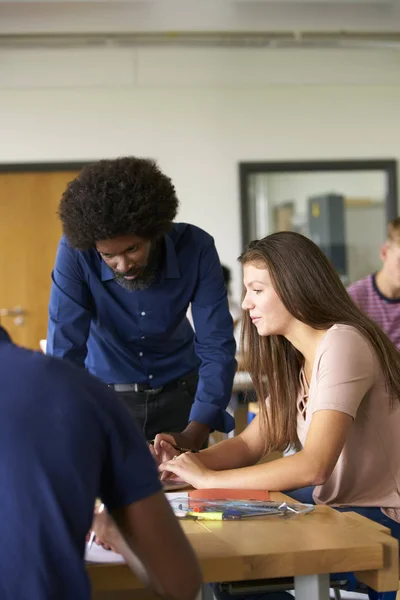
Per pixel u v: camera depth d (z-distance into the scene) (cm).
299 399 191
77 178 195
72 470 92
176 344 243
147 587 109
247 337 197
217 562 117
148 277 221
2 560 91
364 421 173
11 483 91
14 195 636
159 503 102
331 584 150
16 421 91
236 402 347
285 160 654
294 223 658
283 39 546
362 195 663
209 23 516
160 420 241
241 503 152
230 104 650
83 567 94
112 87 625
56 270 224
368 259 662
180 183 648
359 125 659
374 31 545
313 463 160
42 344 277
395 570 123
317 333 179
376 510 172
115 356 238
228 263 651
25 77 600
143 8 491
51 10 489
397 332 352
